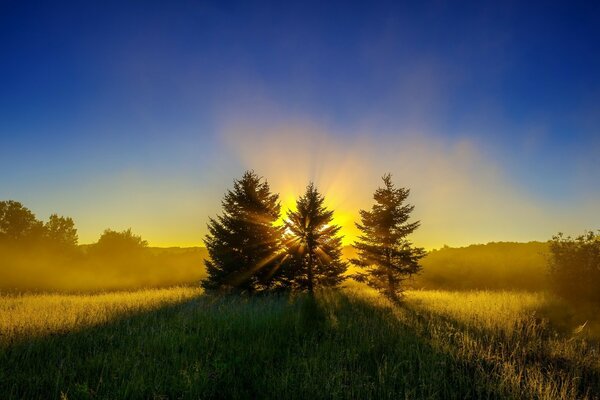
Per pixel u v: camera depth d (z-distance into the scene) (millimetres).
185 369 6359
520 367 6816
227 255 17188
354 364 6992
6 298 16547
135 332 9008
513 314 11461
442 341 8367
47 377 6027
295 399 5559
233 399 5578
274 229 17609
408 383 5977
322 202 17984
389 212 16609
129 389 5582
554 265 15531
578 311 13047
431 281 27891
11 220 33406
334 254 18078
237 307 12203
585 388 6410
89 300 15539
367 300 15336
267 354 7590
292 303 13320
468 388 6113
